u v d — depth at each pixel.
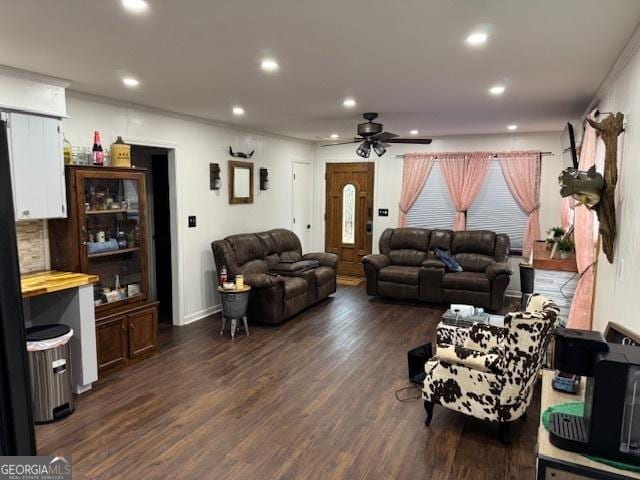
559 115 4.84
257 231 6.56
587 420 1.60
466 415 3.11
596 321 3.35
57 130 3.43
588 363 1.56
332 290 6.45
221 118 5.30
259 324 5.26
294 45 2.58
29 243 3.54
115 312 3.86
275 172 6.96
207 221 5.54
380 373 3.88
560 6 2.01
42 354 2.97
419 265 6.64
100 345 3.72
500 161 6.59
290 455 2.67
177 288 5.16
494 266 5.76
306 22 2.22
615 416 1.48
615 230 2.72
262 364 4.06
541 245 5.39
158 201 5.60
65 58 2.87
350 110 4.67
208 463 2.58
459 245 6.49
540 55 2.73
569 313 3.74
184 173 5.13
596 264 3.41
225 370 3.92
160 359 4.16
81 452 2.68
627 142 2.58
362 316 5.61
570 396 2.03
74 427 2.97
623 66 2.75
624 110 2.73
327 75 3.26
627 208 2.50
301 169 7.75
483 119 5.20
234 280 5.14
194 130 5.24
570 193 2.78
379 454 2.69
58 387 3.05
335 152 7.91
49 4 2.02
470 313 4.20
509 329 2.65
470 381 2.83
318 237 8.23
